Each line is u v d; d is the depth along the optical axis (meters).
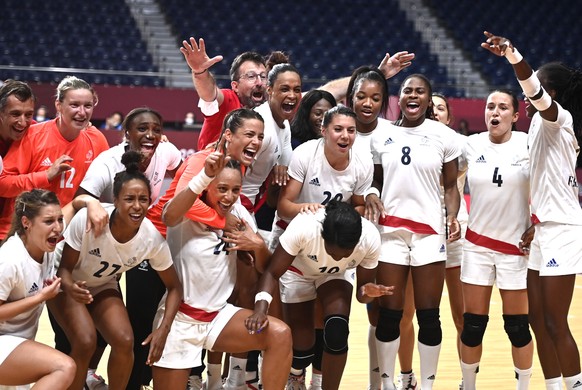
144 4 18.77
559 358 4.69
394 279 5.16
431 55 18.62
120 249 4.36
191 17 18.72
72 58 17.00
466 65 18.45
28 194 4.12
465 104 15.00
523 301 5.25
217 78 15.35
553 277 4.68
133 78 16.31
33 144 4.85
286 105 5.14
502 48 4.42
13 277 4.07
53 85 14.17
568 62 18.81
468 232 5.36
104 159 4.79
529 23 19.70
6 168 4.77
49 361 3.96
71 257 4.34
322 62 18.22
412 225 5.16
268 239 5.50
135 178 4.24
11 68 14.10
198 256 4.59
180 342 4.58
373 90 5.22
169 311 4.46
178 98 14.93
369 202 5.12
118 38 17.75
